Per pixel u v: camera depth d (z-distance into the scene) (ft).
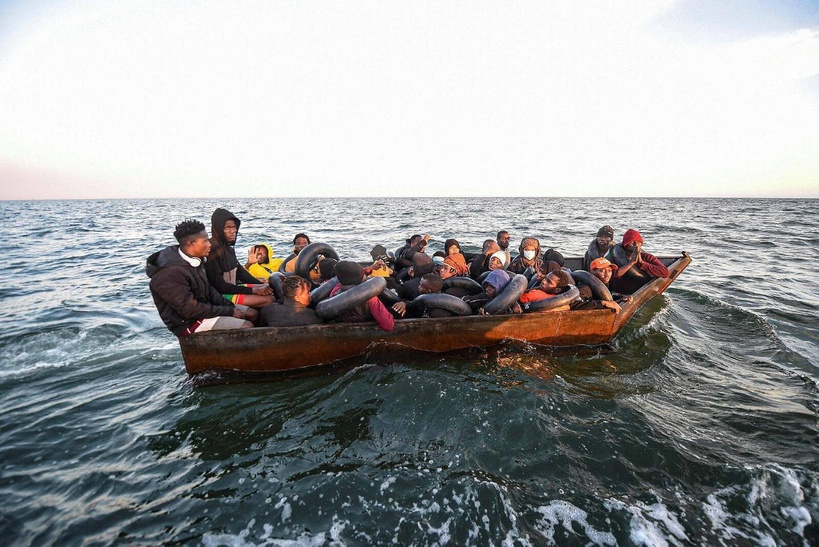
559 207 227.61
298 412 14.24
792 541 9.45
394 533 9.51
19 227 105.81
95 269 43.39
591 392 15.60
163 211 217.97
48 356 19.52
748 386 16.57
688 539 9.42
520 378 16.40
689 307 27.40
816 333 22.68
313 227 96.07
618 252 24.88
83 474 11.39
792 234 75.36
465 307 17.66
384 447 12.42
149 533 9.49
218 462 11.86
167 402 15.10
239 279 19.04
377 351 16.69
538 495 10.55
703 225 96.43
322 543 9.28
